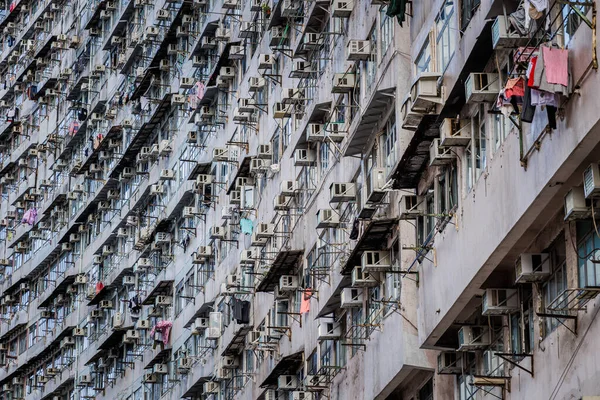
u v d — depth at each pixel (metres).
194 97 70.62
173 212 72.94
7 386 99.12
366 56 43.59
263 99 60.91
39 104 101.69
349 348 45.81
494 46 29.62
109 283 82.75
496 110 31.12
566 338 28.78
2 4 114.75
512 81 28.34
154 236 75.94
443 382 38.03
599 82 25.05
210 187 68.19
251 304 60.47
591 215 27.25
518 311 32.41
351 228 45.69
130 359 79.44
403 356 38.47
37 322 96.56
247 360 61.06
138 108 80.88
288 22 55.16
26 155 103.12
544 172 27.84
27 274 98.69
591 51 25.33
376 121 42.53
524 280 30.69
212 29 68.56
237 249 62.75
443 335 36.56
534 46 28.73
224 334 63.66
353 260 42.56
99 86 90.44
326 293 47.94
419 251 37.28
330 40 49.59
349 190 45.06
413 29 38.72
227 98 67.06
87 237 89.75
